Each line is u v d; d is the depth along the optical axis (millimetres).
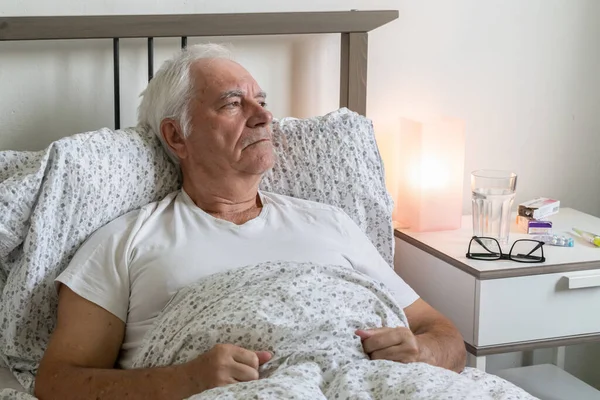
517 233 2121
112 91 1989
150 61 1938
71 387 1457
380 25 2082
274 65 2123
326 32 2049
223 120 1698
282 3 2088
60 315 1573
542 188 2449
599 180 2488
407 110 2258
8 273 1635
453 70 2275
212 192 1749
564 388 2111
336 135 1897
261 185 1860
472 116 2326
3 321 1604
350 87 2111
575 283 1883
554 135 2422
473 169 2367
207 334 1456
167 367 1430
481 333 1873
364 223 1909
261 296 1485
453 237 2109
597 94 2436
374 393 1346
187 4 2010
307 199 1872
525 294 1882
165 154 1804
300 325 1469
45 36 1821
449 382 1355
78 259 1604
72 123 1975
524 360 2449
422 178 2113
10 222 1556
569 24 2359
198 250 1646
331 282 1558
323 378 1404
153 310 1598
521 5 2299
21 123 1938
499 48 2307
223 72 1721
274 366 1433
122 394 1424
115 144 1684
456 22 2250
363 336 1498
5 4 1872
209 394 1299
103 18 1853
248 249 1679
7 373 1651
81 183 1593
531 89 2365
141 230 1655
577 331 1940
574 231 2127
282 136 1876
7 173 1641
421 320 1755
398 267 2207
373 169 1935
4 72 1902
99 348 1555
